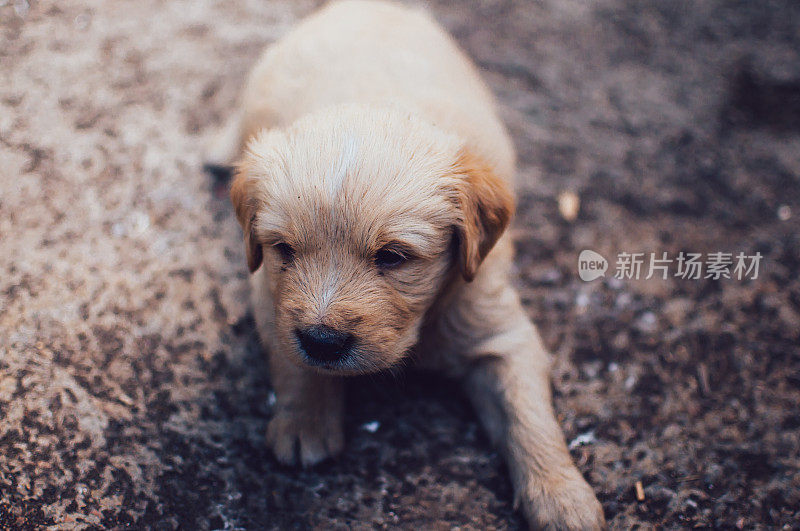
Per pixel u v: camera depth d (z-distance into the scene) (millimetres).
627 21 820
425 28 599
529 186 647
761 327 583
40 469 480
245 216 477
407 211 444
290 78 550
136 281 558
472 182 469
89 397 507
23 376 507
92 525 470
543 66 743
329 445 505
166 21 716
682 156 680
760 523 501
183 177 614
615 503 504
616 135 689
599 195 648
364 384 537
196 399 518
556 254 612
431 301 472
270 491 493
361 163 442
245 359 537
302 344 449
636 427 533
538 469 497
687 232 632
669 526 498
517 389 513
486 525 493
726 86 741
